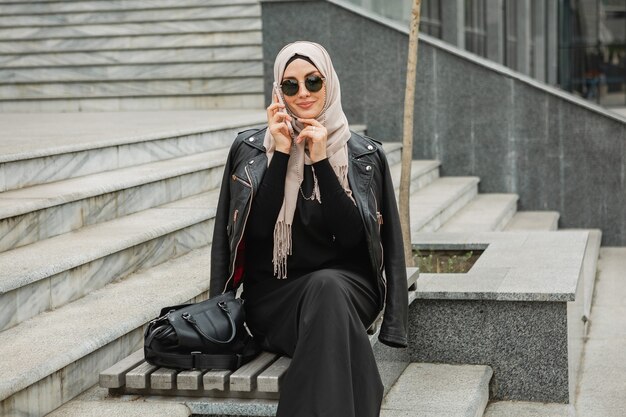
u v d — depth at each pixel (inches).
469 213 360.8
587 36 1155.9
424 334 209.3
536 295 199.3
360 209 152.3
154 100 474.9
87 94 481.4
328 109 154.4
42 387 142.9
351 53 418.9
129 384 146.7
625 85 1151.6
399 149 404.8
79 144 242.5
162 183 248.1
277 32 428.5
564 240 263.4
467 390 188.7
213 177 279.0
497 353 205.5
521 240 265.4
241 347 149.4
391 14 506.3
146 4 496.7
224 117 376.5
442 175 416.5
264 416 144.7
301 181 152.6
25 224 192.1
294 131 153.9
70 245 191.3
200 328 146.2
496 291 201.9
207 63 470.6
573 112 398.6
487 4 768.9
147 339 147.6
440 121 414.0
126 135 275.9
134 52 485.7
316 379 133.7
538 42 1019.9
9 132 298.5
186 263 213.0
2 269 168.4
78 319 166.6
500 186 411.2
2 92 488.1
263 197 150.3
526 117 404.5
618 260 361.7
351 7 416.5
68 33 500.4
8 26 506.9
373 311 154.5
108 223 219.0
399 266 158.2
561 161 402.3
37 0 511.5
